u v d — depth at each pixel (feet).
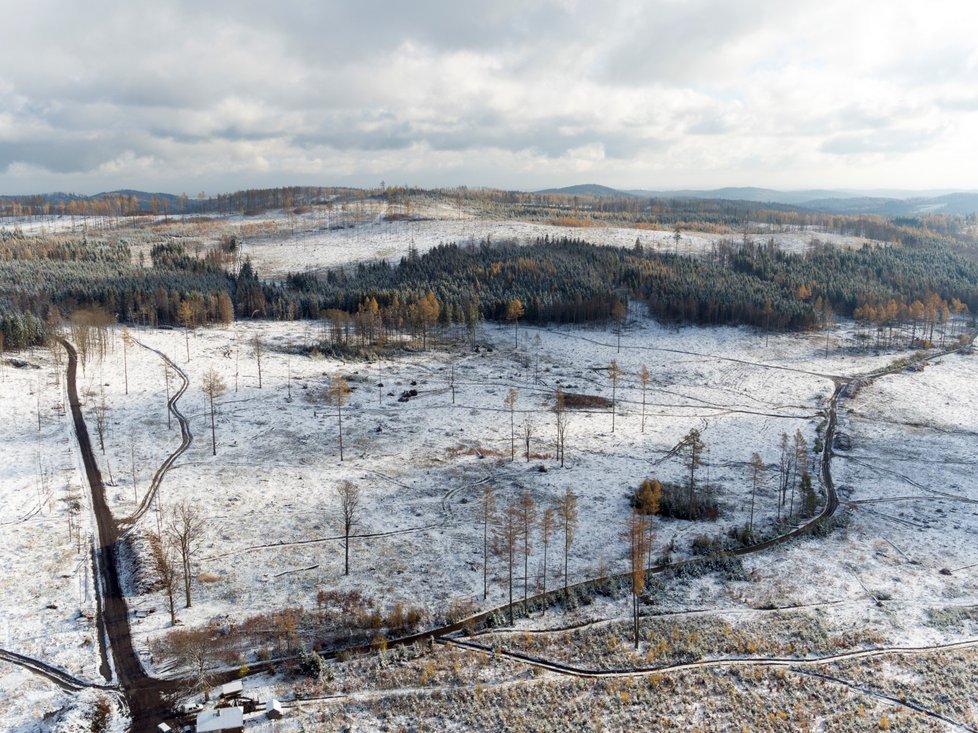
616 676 194.49
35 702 170.60
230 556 244.63
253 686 182.60
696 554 266.36
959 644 212.64
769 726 176.96
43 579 220.84
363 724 171.22
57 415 363.97
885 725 177.37
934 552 273.95
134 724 166.81
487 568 248.93
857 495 329.11
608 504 308.60
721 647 207.62
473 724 173.58
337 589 228.22
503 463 351.05
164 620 205.98
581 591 234.58
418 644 202.90
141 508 273.13
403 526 276.62
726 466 364.17
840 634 215.10
